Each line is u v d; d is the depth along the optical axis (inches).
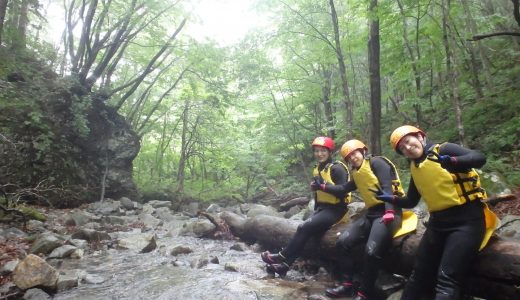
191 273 188.5
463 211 113.5
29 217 305.1
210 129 644.7
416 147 120.7
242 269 193.6
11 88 408.2
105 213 415.5
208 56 536.4
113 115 537.3
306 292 162.7
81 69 514.0
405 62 346.0
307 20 413.7
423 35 360.8
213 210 468.1
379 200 145.3
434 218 119.5
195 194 608.7
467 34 326.3
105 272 192.5
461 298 129.7
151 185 597.3
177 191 590.6
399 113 424.5
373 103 304.5
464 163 109.5
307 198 401.4
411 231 150.1
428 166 116.0
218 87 571.5
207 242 277.6
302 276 189.3
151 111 587.5
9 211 272.7
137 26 569.0
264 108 536.4
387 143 396.2
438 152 116.9
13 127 390.3
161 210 462.6
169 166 730.2
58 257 214.2
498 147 279.3
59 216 347.3
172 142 754.8
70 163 439.2
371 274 145.8
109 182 487.5
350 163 161.8
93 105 504.1
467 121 318.7
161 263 211.5
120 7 513.3
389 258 154.1
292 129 522.0
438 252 121.5
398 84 379.2
